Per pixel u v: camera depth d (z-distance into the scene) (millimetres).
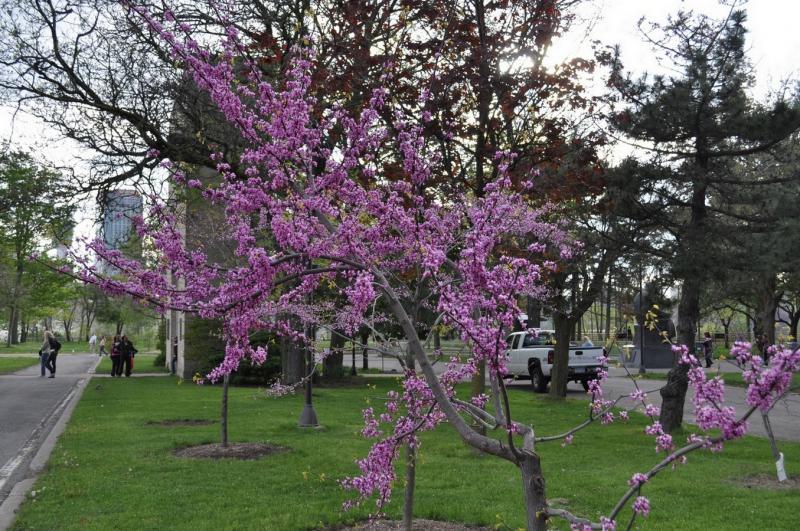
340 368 26344
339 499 7234
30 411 16391
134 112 15430
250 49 9156
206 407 15984
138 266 4141
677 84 11289
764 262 10445
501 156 5605
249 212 4512
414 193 6152
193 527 6238
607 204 11953
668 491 7719
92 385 23016
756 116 11047
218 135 15609
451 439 11047
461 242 5867
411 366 5426
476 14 10195
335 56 9625
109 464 9055
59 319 89688
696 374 3133
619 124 11617
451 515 6578
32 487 7855
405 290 6000
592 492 7574
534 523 3596
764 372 2889
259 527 6223
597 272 14883
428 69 9500
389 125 8070
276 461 9180
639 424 13555
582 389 23172
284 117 4496
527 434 3996
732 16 11164
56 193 15742
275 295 7301
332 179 4656
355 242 4215
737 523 6375
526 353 23312
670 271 11531
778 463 7082
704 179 11398
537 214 9227
